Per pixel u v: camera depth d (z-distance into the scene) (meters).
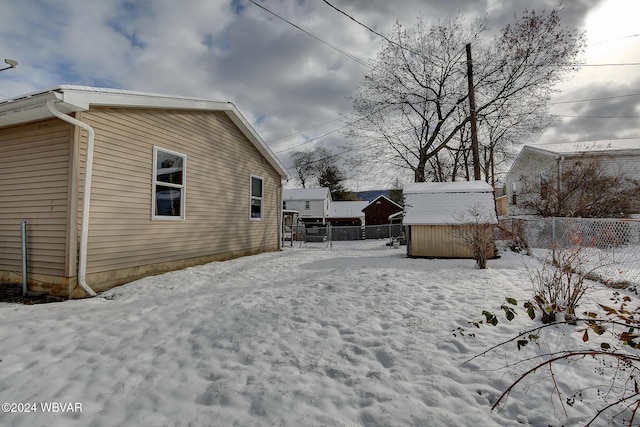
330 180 53.00
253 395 2.26
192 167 7.57
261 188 10.94
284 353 2.90
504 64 15.38
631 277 5.38
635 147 14.30
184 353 2.92
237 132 9.48
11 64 6.74
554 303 3.51
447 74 17.33
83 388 2.35
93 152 5.18
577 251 4.70
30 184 5.26
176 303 4.40
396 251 12.53
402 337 3.19
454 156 20.14
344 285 5.27
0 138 5.63
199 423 1.99
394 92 17.94
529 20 14.24
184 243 7.28
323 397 2.24
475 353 2.85
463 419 2.01
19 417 2.02
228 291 5.04
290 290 5.01
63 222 4.91
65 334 3.29
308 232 24.64
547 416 2.04
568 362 2.68
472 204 9.30
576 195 12.95
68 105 4.66
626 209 11.92
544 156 16.45
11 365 2.66
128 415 2.06
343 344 3.08
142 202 6.16
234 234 9.30
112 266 5.51
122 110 5.76
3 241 5.49
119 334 3.32
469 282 5.51
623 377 2.44
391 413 2.06
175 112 7.08
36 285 5.09
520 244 10.19
